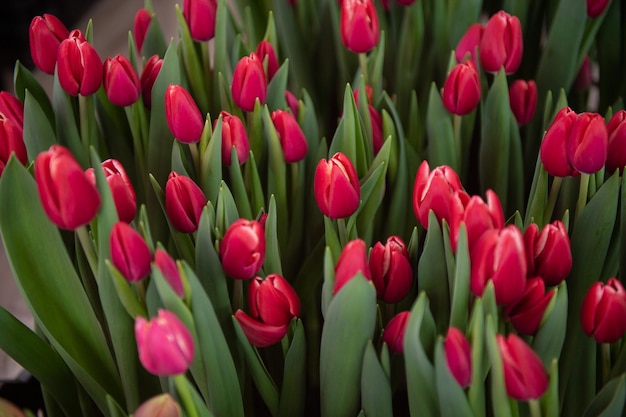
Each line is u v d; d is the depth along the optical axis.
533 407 0.85
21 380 1.20
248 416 1.08
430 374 0.88
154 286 0.90
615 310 0.87
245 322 0.93
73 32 1.04
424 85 1.38
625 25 1.38
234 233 0.90
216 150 1.03
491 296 0.85
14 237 0.93
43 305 0.95
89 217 0.85
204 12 1.17
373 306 0.90
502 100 1.15
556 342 0.91
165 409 0.83
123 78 1.06
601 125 0.94
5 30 3.28
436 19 1.34
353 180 0.96
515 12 1.33
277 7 1.34
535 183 1.08
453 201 0.87
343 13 1.17
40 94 1.15
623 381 0.89
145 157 1.16
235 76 1.09
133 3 3.57
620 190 1.03
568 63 1.29
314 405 1.12
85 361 0.99
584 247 0.99
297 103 1.17
